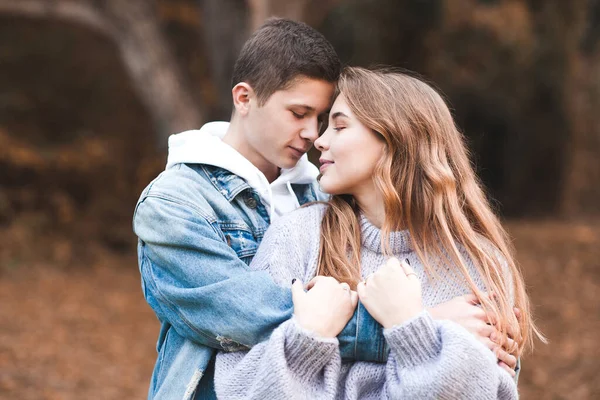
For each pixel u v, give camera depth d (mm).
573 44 12633
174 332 1819
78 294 7629
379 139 1768
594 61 13977
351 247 1782
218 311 1641
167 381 1747
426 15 10617
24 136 10086
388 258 1747
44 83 10359
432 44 10961
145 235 1758
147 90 8383
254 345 1630
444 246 1739
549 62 12531
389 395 1555
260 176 1876
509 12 12062
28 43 10180
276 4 6949
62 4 8023
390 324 1565
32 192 9648
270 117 1864
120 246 9883
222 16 7711
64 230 9508
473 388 1481
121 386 5105
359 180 1776
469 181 1839
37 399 4652
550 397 4941
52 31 10234
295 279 1685
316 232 1794
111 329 6508
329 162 1812
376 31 10609
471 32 11859
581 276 8094
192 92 9258
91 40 10422
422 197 1751
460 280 1724
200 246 1698
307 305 1594
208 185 1832
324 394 1550
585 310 6941
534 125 13258
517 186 13750
